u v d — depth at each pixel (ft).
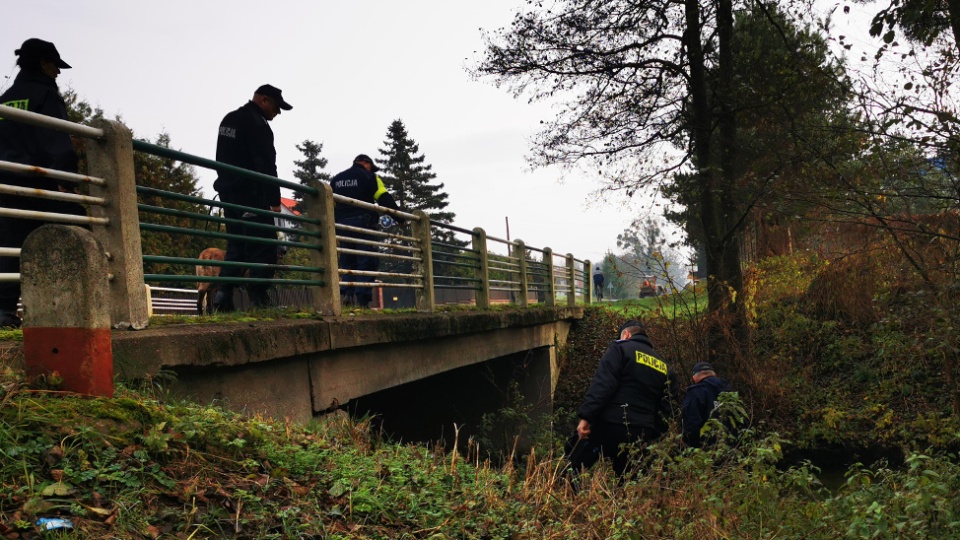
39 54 17.81
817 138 32.07
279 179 21.45
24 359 12.49
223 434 13.03
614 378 22.27
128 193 15.84
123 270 15.65
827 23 29.45
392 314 28.04
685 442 22.86
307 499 12.44
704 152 47.21
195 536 10.16
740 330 45.91
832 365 47.70
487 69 46.39
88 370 12.29
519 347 45.09
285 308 23.36
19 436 10.33
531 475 18.33
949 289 30.01
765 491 16.97
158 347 15.33
